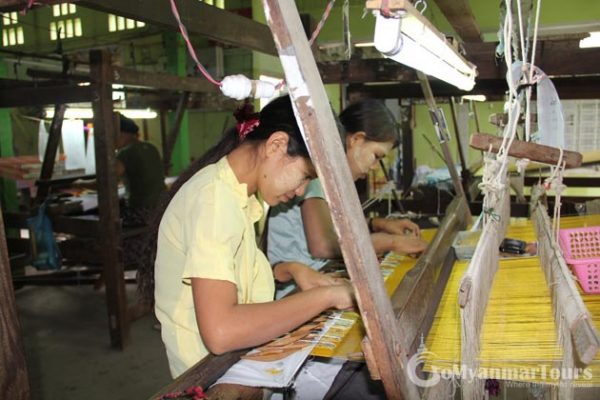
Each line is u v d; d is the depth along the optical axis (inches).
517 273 58.2
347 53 54.8
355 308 45.3
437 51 39.9
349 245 26.4
